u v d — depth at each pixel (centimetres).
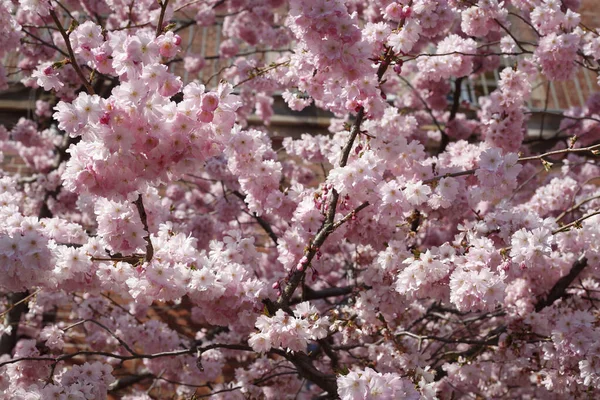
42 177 862
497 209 492
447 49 581
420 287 440
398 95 1001
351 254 823
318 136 682
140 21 862
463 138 904
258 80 705
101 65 343
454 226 713
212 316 456
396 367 507
